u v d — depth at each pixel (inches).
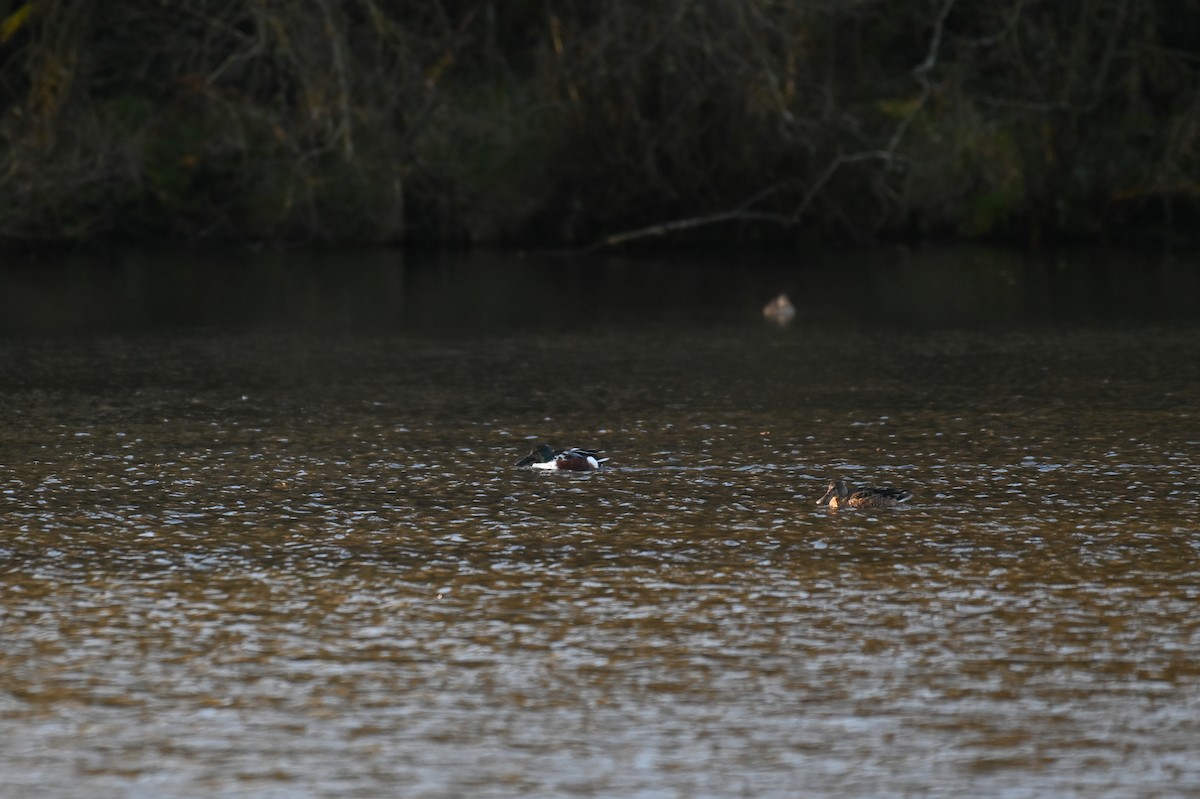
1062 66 6535.4
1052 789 1424.7
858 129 6510.8
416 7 6496.1
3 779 1449.3
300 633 1809.8
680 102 6441.9
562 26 6619.1
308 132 6210.6
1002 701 1608.0
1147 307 4734.3
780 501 2389.3
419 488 2485.2
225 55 6382.9
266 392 3366.1
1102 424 2965.1
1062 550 2114.9
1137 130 6643.7
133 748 1512.1
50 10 6008.9
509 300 5044.3
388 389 3403.1
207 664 1716.3
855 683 1656.0
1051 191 6737.2
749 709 1594.5
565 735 1539.1
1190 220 6870.1
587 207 6692.9
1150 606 1882.4
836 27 6584.6
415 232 6761.8
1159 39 6668.3
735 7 6097.4
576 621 1845.5
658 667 1704.0
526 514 2321.6
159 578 2010.3
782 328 4392.2
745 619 1847.9
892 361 3772.1
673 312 4753.9
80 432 2933.1
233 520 2293.3
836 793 1422.2
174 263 6063.0
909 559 2076.8
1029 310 4707.2
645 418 3058.6
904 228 6835.6
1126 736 1525.6
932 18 6678.2
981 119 6614.2
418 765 1478.8
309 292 5231.3
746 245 6796.3
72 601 1918.1
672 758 1489.9
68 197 6240.2
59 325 4443.9
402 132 6437.0
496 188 6648.6
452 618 1857.8
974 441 2815.0
